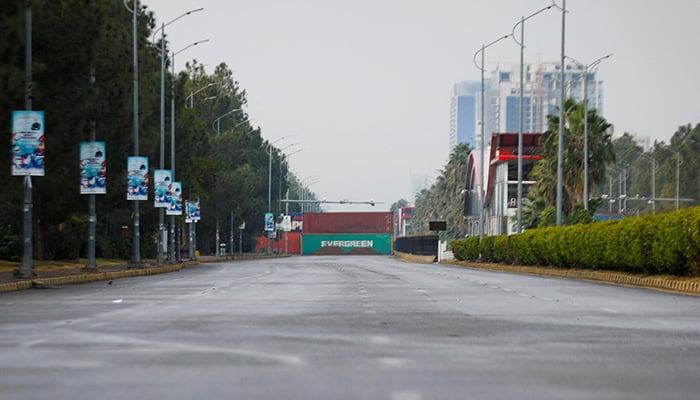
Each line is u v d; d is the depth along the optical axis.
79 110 88.94
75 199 111.50
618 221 87.81
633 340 30.89
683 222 68.56
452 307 46.91
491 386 20.83
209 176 183.75
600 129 154.88
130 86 112.25
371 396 19.45
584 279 87.19
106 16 104.69
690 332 33.72
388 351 27.52
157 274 111.19
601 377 22.28
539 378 22.08
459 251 172.88
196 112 177.25
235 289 66.56
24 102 78.50
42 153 73.88
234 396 19.45
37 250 124.19
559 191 122.12
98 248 155.25
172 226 150.00
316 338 31.19
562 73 123.94
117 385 20.97
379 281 81.31
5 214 115.44
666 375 22.67
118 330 34.28
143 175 111.56
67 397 19.33
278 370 23.41
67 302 52.34
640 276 77.50
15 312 44.28
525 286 71.69
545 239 106.69
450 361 25.22
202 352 27.23
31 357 26.14
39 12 84.25
